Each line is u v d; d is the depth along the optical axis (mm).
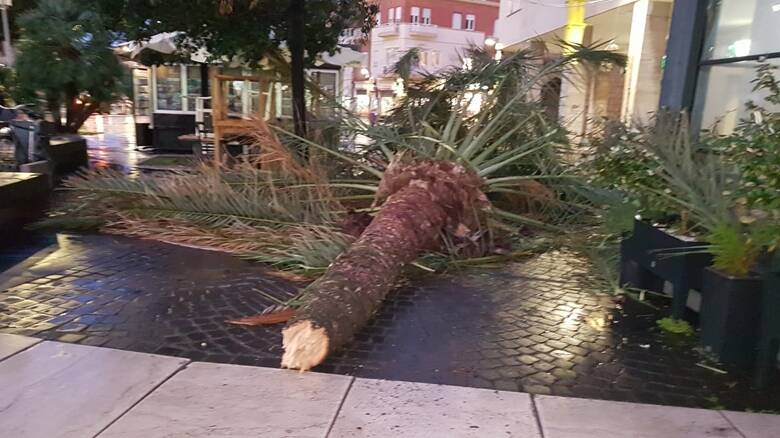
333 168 7781
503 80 8023
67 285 4977
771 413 3309
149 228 6750
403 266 5129
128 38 10570
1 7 13109
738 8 6512
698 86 7051
